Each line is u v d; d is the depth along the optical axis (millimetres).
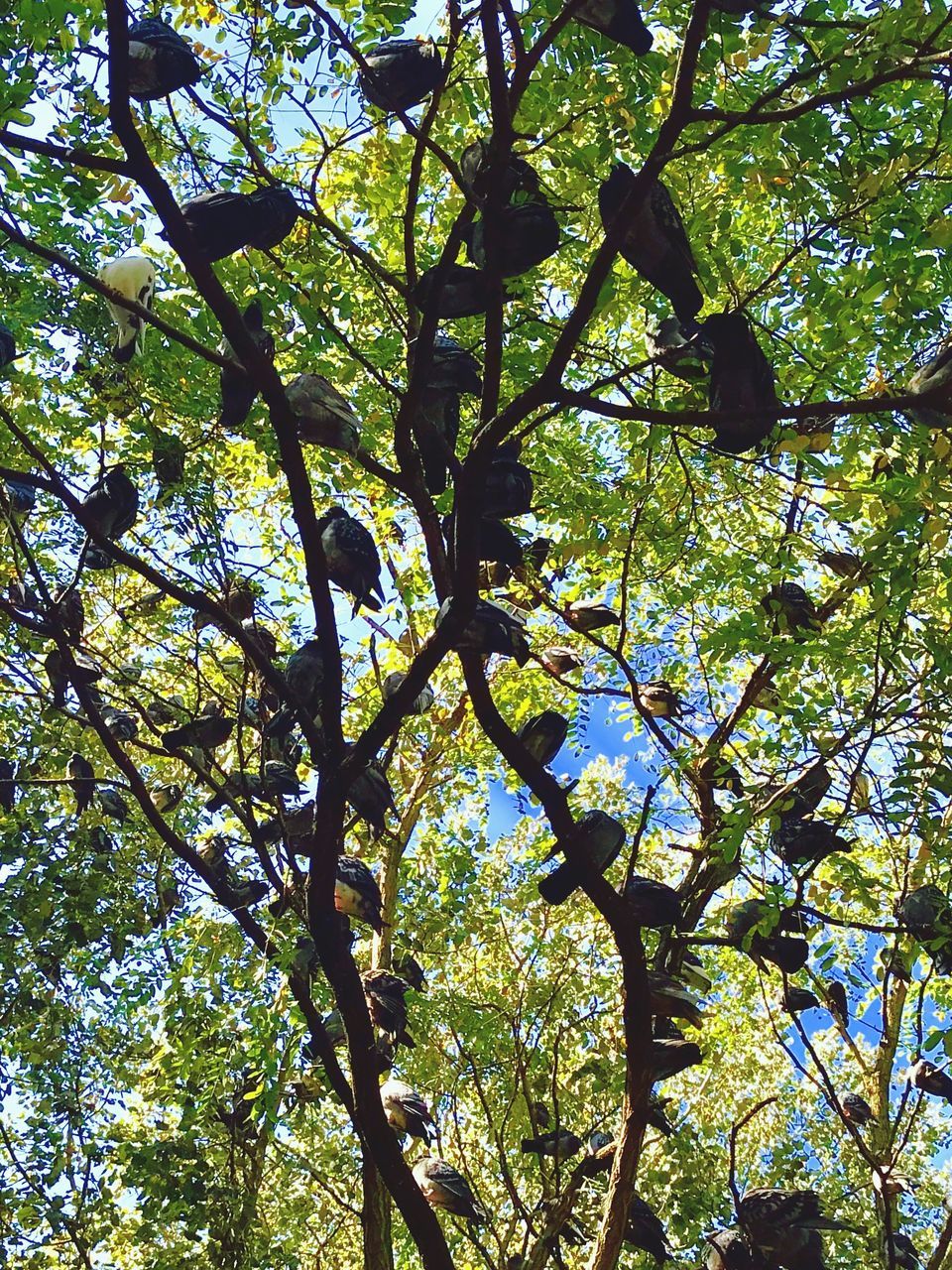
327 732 5238
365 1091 5391
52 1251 8844
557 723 5926
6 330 5543
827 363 5488
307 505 4867
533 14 4758
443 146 6234
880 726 6656
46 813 8734
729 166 5242
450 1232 9883
